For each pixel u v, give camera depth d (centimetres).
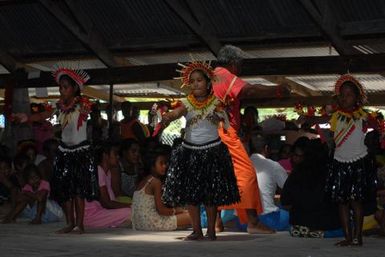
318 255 461
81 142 606
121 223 730
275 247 514
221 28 1171
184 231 683
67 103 606
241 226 686
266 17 1131
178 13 1098
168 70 1176
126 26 1243
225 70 569
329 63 1038
